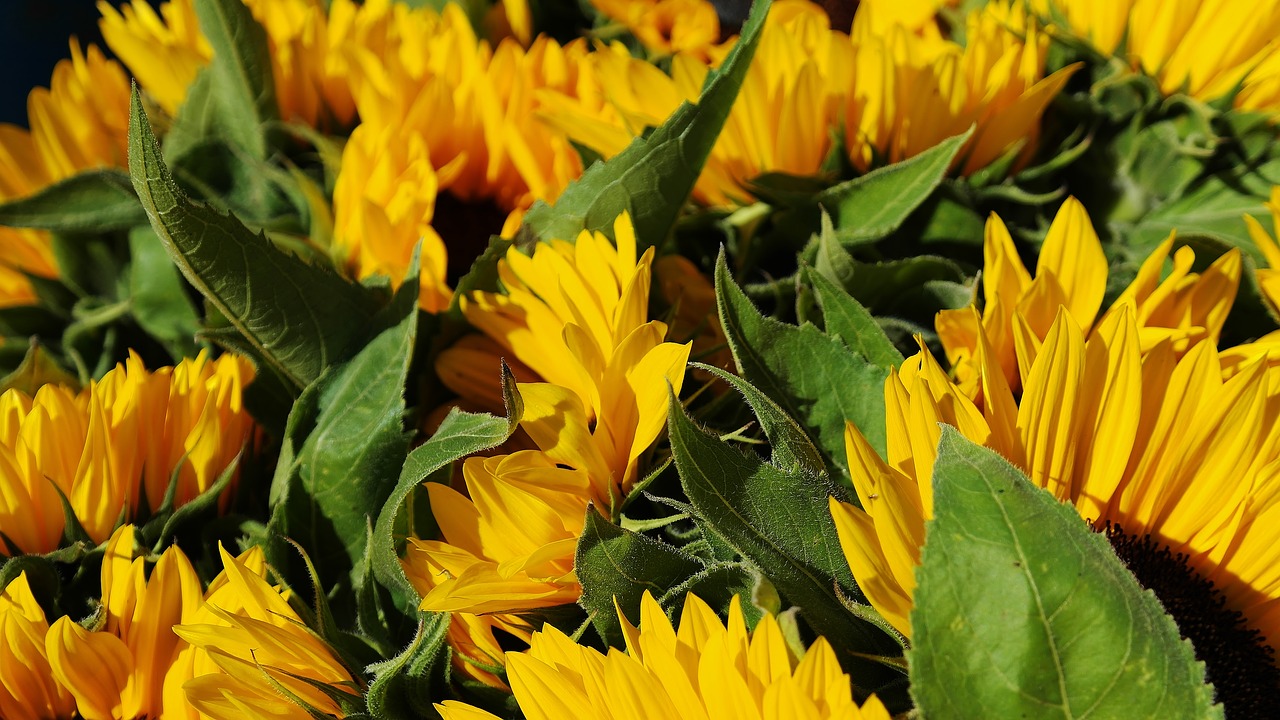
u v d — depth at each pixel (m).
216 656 0.73
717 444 0.70
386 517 0.76
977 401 0.75
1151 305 0.78
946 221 0.86
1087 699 0.64
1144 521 0.75
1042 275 0.77
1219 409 0.74
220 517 0.84
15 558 0.79
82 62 1.02
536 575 0.74
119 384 0.83
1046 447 0.73
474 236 0.93
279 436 0.86
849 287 0.83
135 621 0.77
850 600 0.69
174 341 0.94
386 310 0.83
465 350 0.83
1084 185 0.90
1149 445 0.74
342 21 1.00
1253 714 0.74
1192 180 0.87
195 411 0.84
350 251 0.89
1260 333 0.82
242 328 0.82
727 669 0.66
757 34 0.80
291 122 0.96
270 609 0.75
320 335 0.83
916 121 0.86
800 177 0.86
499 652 0.76
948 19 0.94
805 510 0.70
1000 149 0.87
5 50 1.45
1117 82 0.87
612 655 0.67
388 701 0.73
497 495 0.75
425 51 0.96
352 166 0.90
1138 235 0.88
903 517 0.69
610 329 0.78
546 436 0.75
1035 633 0.64
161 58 1.01
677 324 0.86
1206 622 0.74
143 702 0.77
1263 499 0.74
